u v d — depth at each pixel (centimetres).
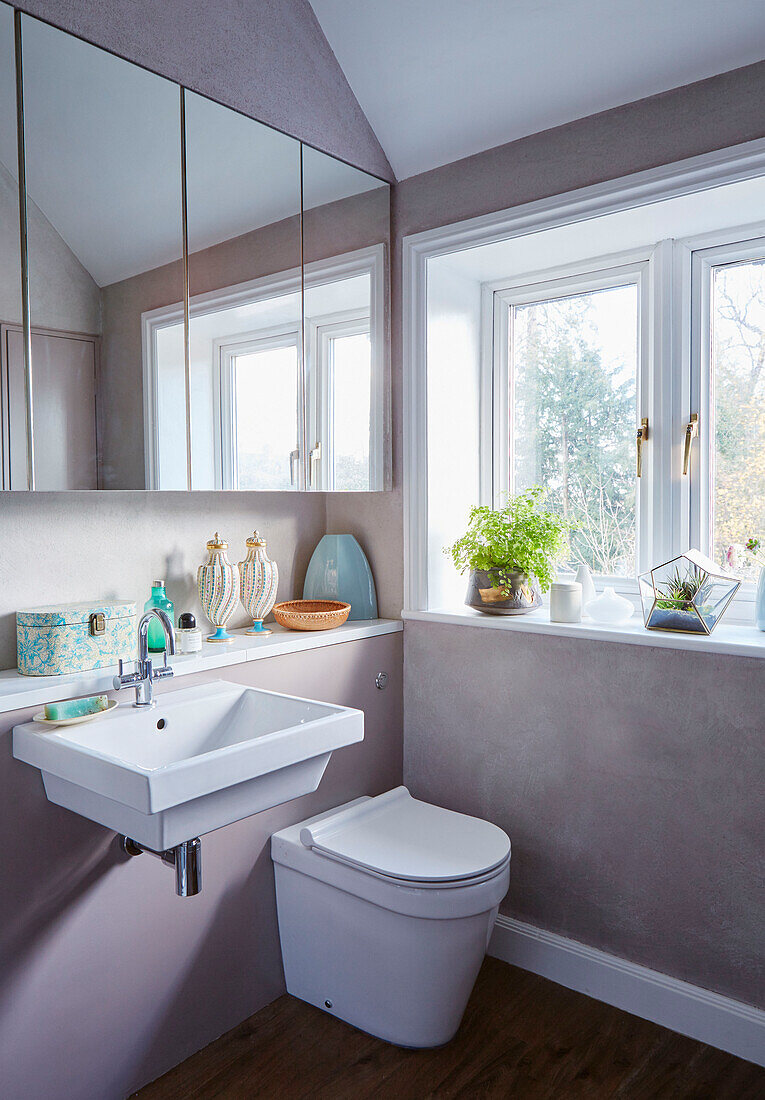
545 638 221
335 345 229
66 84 166
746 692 187
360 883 190
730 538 222
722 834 193
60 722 162
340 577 254
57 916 168
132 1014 182
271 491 213
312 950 208
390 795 228
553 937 224
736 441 220
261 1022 206
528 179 217
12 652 183
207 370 194
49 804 167
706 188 188
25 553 185
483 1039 198
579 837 218
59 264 165
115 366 175
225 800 155
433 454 247
